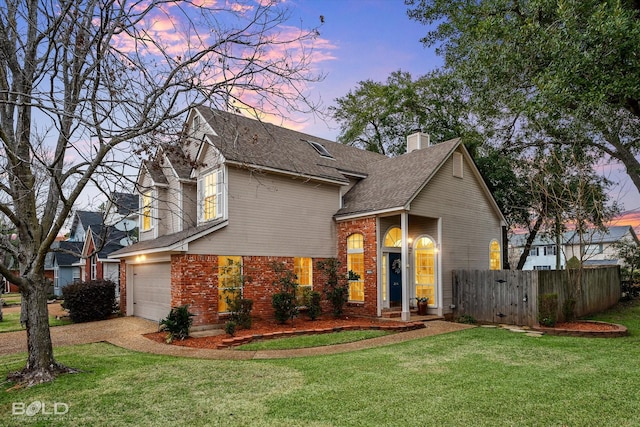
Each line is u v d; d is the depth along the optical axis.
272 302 14.38
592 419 5.41
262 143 16.41
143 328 13.97
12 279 7.61
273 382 7.27
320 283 16.47
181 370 8.21
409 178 16.38
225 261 14.27
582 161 18.22
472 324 14.41
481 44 13.62
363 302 15.73
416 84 29.25
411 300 16.80
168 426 5.41
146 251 14.50
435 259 16.09
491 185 23.27
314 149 19.33
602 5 9.65
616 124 15.87
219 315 13.66
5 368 8.79
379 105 31.22
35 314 7.91
